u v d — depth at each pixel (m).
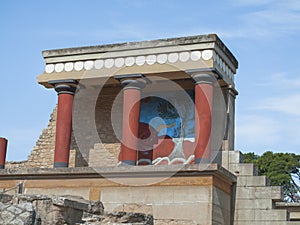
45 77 22.83
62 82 22.56
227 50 22.33
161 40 21.56
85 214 13.83
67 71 22.66
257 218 20.42
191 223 18.28
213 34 20.89
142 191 19.09
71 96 22.77
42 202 12.84
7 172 20.55
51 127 25.72
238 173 21.08
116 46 22.17
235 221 20.59
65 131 22.22
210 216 18.23
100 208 14.88
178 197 18.67
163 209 18.72
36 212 12.18
